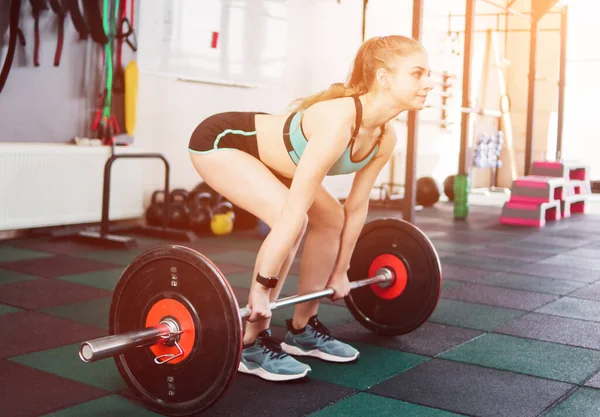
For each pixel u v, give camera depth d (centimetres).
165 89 497
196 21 509
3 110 409
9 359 205
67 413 167
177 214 471
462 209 613
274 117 186
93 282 314
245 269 360
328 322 259
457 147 870
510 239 503
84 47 447
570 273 378
